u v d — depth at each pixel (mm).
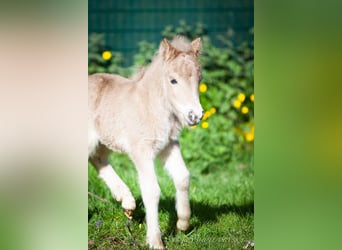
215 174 8352
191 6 10164
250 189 7457
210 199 7074
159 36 10070
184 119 5504
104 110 5992
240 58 9828
